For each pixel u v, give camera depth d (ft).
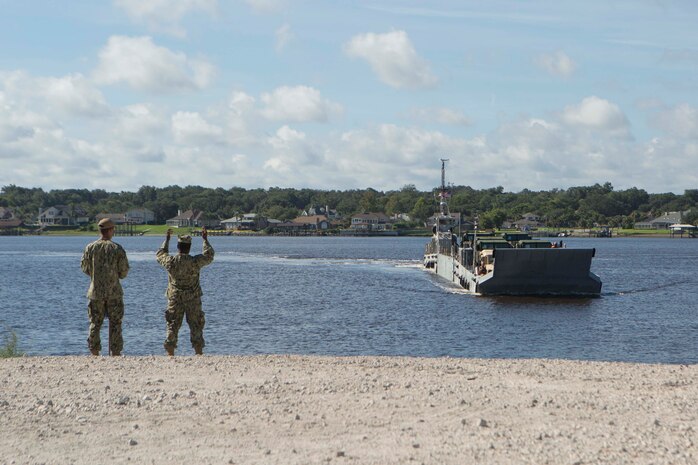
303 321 153.79
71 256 485.15
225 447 35.60
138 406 42.78
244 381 49.57
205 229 64.34
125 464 33.30
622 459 33.42
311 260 438.81
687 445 35.40
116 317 62.59
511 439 36.47
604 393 46.55
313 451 34.91
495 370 54.80
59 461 33.65
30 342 124.47
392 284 258.98
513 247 236.63
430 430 38.17
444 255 299.38
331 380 49.96
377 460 33.47
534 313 170.30
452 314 167.63
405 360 59.62
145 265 373.81
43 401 43.60
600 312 173.37
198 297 64.13
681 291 234.17
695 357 113.09
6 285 253.85
